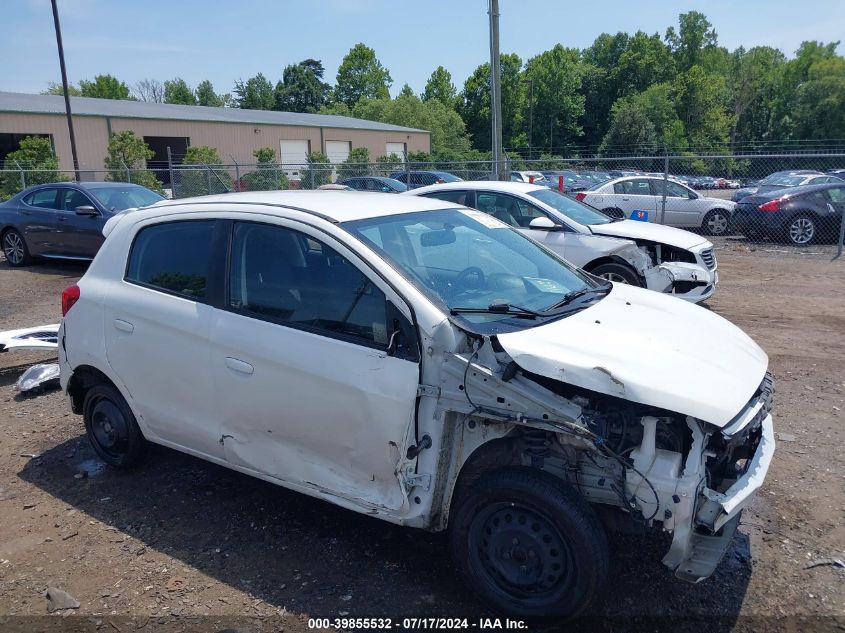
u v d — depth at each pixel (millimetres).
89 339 4219
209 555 3516
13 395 5992
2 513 3980
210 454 3803
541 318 3223
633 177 16875
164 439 4043
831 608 3053
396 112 67188
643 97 71438
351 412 3115
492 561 2969
